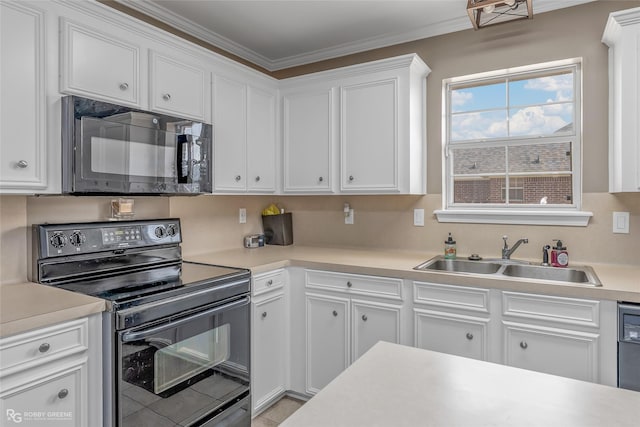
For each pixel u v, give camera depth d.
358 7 2.38
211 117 2.35
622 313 1.62
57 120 1.63
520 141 2.44
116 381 1.48
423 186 2.67
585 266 2.16
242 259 2.47
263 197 3.26
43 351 1.31
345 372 0.88
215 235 2.80
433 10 2.41
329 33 2.72
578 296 1.71
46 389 1.33
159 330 1.64
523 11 2.33
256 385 2.25
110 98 1.81
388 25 2.60
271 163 2.83
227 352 2.00
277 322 2.42
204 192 2.21
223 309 1.96
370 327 2.23
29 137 1.55
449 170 2.65
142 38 1.95
